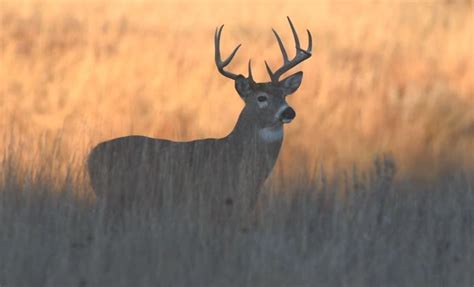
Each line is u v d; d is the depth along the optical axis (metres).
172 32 88.69
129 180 35.91
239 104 63.41
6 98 60.47
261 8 110.81
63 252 30.30
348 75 70.81
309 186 36.81
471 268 30.84
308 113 60.47
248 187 35.41
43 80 65.81
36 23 89.31
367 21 99.69
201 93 63.88
